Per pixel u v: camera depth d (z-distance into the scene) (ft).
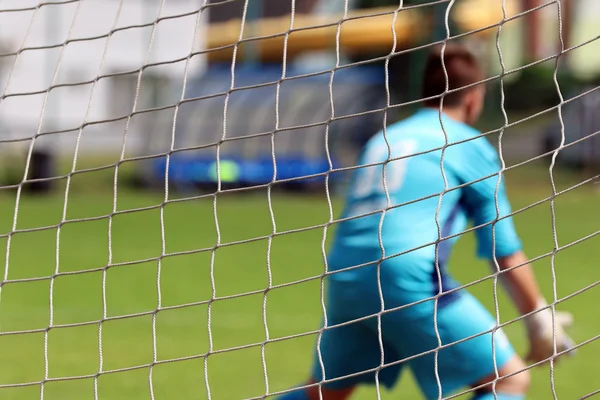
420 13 213.25
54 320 93.76
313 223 178.70
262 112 236.84
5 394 65.41
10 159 251.80
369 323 42.83
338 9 294.25
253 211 201.77
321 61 328.29
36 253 142.10
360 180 43.98
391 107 37.42
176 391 66.95
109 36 39.17
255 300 105.40
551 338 43.83
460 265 131.44
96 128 334.85
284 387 68.18
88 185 245.65
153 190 241.96
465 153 42.88
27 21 290.76
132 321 93.20
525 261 40.52
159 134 246.27
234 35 278.26
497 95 247.29
